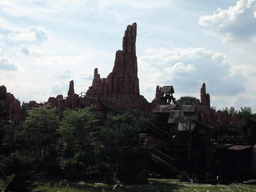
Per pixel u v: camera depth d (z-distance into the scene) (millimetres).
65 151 43219
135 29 94750
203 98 100062
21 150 46781
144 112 74375
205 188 39438
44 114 49469
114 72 90688
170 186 40062
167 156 54000
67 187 32750
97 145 48000
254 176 49281
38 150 46750
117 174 41281
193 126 54438
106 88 88750
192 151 54000
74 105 75000
